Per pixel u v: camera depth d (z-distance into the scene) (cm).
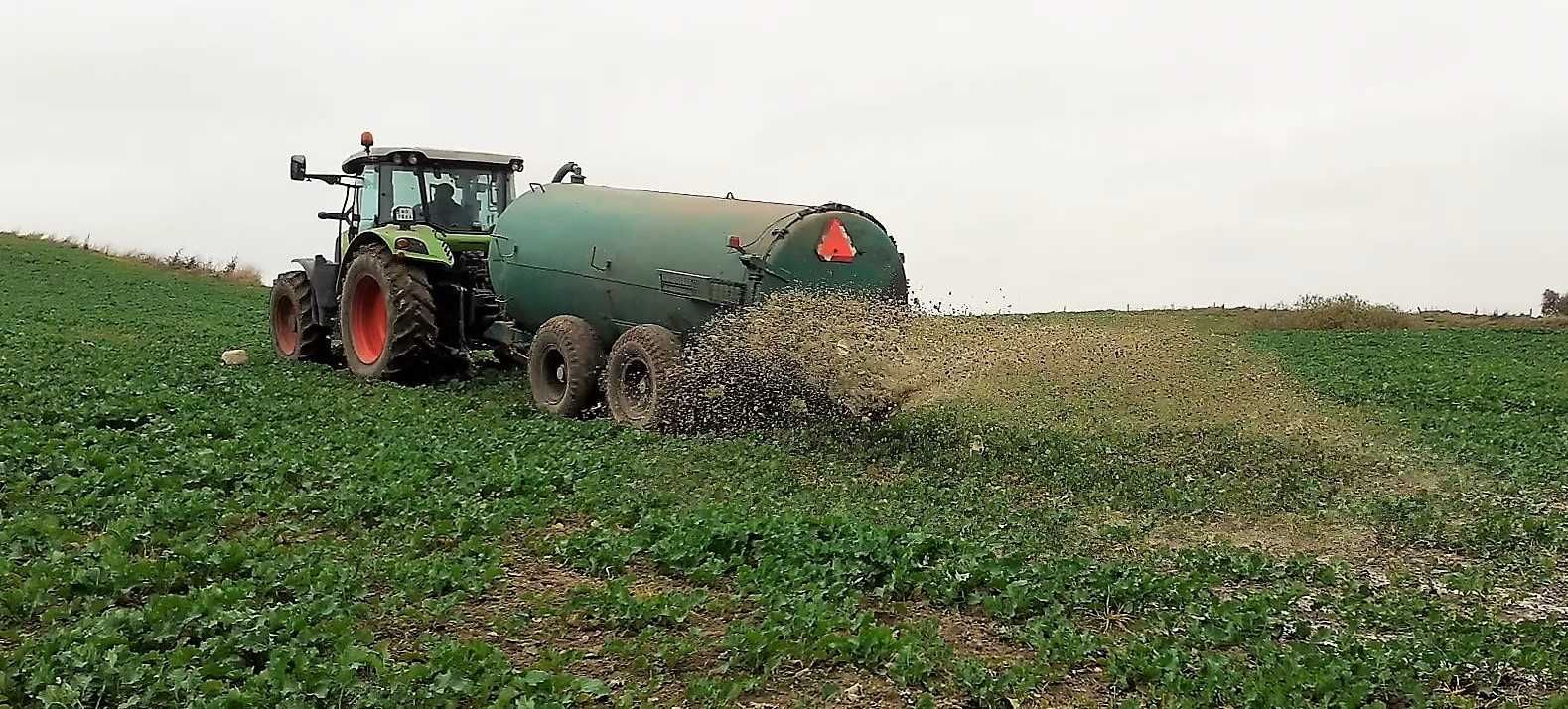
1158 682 545
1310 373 1917
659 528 762
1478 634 613
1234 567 741
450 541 743
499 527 763
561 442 1072
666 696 517
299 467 891
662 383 1107
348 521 772
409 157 1503
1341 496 946
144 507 752
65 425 1001
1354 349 2628
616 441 1080
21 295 2858
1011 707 516
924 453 1027
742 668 544
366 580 647
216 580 635
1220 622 613
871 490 912
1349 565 777
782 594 632
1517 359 2355
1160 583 667
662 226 1176
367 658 511
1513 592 729
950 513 846
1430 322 3875
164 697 477
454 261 1451
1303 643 587
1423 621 643
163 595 586
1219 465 1023
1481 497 956
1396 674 548
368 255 1466
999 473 981
